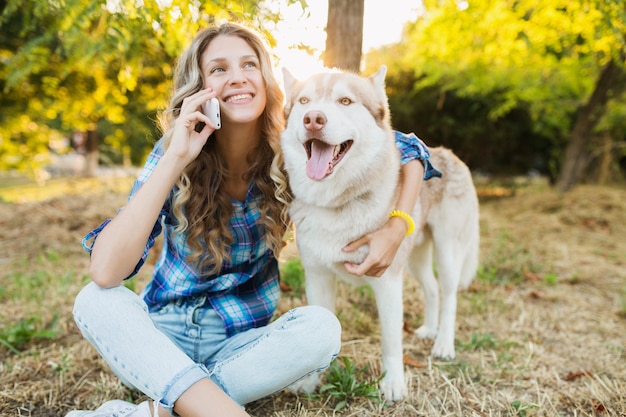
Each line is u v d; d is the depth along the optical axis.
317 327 1.65
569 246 5.02
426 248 2.83
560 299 3.40
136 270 1.72
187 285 1.91
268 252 2.08
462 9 5.46
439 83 8.58
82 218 5.24
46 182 13.76
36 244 4.49
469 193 2.88
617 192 7.08
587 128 7.47
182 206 1.89
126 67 3.99
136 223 1.59
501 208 7.46
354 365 2.22
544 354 2.51
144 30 3.62
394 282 2.05
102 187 8.30
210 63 1.87
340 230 1.98
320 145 1.88
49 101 7.40
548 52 6.54
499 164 9.88
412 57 8.38
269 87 2.01
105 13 3.14
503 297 3.42
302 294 3.21
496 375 2.26
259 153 2.05
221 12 2.86
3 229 4.95
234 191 2.04
